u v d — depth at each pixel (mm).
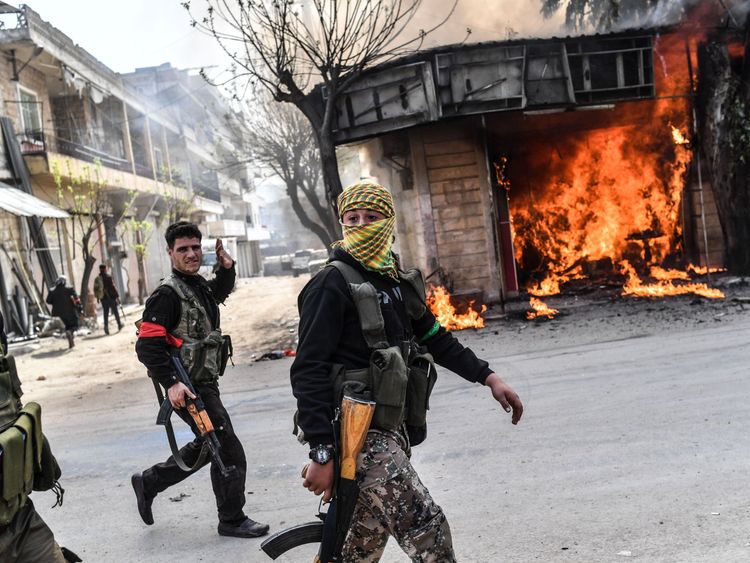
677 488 3850
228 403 8164
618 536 3311
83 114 25969
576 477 4223
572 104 12570
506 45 12273
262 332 15242
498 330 11539
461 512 3867
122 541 4004
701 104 13547
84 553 3877
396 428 2268
